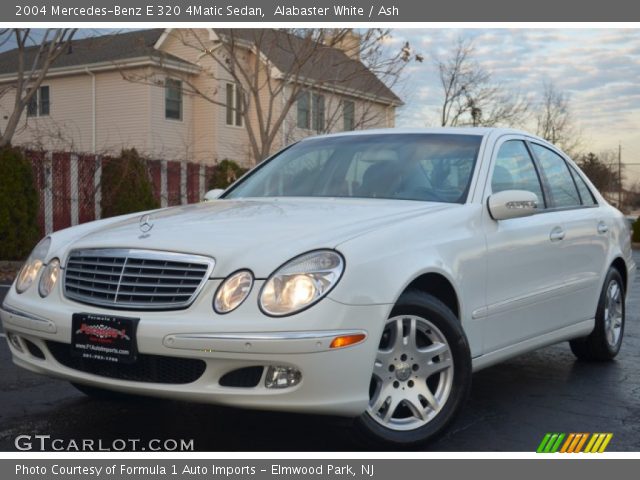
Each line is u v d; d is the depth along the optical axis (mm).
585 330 5758
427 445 4027
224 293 3570
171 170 17906
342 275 3580
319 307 3496
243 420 4453
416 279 4109
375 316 3641
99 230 4305
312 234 3799
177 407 4723
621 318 6336
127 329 3617
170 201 17875
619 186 48969
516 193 4555
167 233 3951
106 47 27906
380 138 5344
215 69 26203
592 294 5777
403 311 3871
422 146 5094
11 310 4133
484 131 5184
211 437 4168
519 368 5992
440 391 4066
